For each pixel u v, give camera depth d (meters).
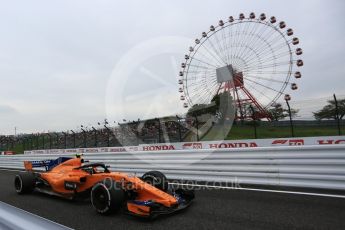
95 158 11.11
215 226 4.09
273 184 6.63
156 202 4.59
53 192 6.44
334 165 5.87
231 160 7.38
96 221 4.57
